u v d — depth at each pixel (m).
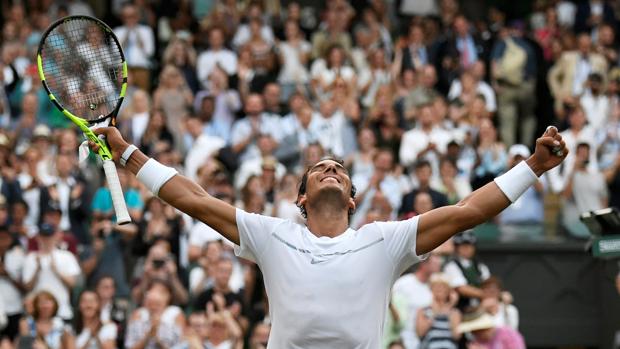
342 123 29.83
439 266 22.23
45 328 21.77
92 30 12.51
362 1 35.81
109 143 10.45
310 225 10.05
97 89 11.94
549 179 28.28
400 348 21.25
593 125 31.45
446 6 37.41
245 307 23.09
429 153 28.44
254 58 32.34
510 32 33.81
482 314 21.77
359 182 27.23
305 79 33.19
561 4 38.06
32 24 34.62
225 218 10.00
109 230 24.78
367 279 9.69
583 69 33.81
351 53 33.69
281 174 27.91
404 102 31.52
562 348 28.33
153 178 10.16
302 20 37.81
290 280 9.70
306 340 9.59
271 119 29.45
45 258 23.50
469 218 9.85
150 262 23.17
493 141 28.22
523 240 27.41
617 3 37.06
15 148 29.78
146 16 35.09
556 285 27.22
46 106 30.56
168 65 31.58
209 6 38.00
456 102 31.02
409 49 33.53
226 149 29.09
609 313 26.78
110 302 22.55
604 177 28.02
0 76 31.25
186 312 23.34
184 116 30.09
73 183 26.64
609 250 12.52
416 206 25.41
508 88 33.12
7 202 25.78
